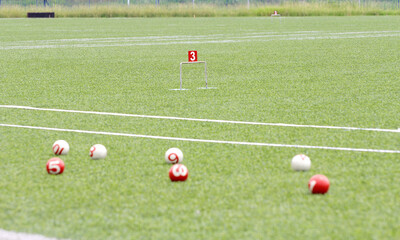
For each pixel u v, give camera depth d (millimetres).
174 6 94125
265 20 75062
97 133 12570
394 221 7336
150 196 8391
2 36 47969
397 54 30328
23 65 26641
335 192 8477
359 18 79125
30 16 91000
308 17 84250
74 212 7785
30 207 7996
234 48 35406
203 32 51625
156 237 6922
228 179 9164
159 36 46938
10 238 6891
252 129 12797
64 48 36250
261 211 7730
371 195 8328
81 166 10000
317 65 25781
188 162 10180
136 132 12625
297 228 7141
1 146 11492
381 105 15664
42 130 12938
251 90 18625
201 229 7145
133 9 91250
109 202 8164
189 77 22203
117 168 9859
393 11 94188
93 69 25031
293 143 11492
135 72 23922
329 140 11719
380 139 11766
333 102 16188
